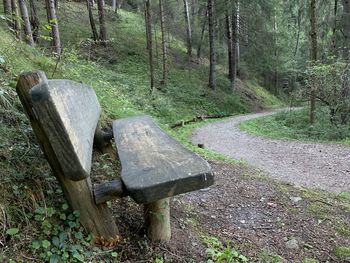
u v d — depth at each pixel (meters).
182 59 24.25
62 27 19.53
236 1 20.34
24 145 2.68
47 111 1.66
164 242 2.35
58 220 2.14
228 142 10.56
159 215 2.28
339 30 15.17
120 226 2.45
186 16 24.62
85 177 1.82
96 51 18.48
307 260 2.55
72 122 1.93
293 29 30.45
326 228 3.10
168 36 25.17
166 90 18.33
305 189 4.17
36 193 2.26
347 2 13.55
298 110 16.53
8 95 3.03
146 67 19.97
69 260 1.94
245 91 25.62
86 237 2.14
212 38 21.64
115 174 3.21
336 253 2.68
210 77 21.98
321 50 17.23
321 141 10.05
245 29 22.92
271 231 2.98
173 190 1.92
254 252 2.57
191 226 2.77
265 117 17.28
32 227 2.02
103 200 2.13
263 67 28.69
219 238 2.71
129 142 2.78
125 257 2.15
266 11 21.97
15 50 4.59
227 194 3.71
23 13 8.63
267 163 7.38
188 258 2.29
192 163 2.14
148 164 2.16
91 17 19.00
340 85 11.60
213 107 19.73
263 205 3.51
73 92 2.39
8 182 2.19
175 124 13.75
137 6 30.48
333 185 5.52
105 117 4.66
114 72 16.64
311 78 12.23
